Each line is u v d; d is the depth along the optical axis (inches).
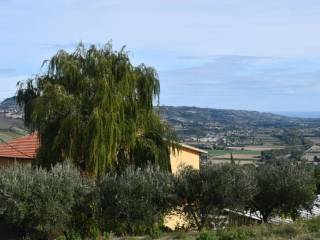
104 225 656.4
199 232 644.1
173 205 687.1
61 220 613.9
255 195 743.7
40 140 818.8
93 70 829.8
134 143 825.5
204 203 692.1
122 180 659.4
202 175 690.8
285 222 735.1
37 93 857.5
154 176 676.7
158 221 664.4
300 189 762.8
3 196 587.8
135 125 831.1
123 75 832.3
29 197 597.9
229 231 574.9
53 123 808.9
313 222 644.1
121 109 814.5
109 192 655.1
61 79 839.1
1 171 631.2
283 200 769.6
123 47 920.9
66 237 628.4
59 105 795.4
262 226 626.8
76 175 652.7
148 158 833.5
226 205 687.1
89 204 650.2
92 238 629.9
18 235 659.4
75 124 774.5
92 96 803.4
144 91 861.8
